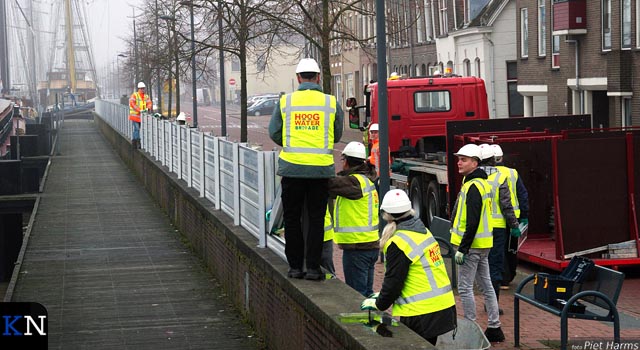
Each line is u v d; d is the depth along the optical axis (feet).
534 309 40.34
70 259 56.85
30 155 125.49
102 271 52.70
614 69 106.01
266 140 186.09
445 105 77.82
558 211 49.21
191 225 60.23
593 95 117.08
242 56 96.02
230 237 43.01
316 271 30.40
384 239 24.63
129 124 130.62
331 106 29.68
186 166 68.59
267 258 34.71
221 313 41.09
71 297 45.62
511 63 152.25
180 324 39.22
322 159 29.55
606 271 31.12
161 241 63.57
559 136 53.57
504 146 55.57
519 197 42.45
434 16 174.60
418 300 24.53
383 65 49.08
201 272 51.65
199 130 63.93
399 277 24.29
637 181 49.65
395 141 77.46
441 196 64.95
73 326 39.37
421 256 24.50
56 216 77.77
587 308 31.50
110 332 38.09
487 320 37.35
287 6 87.97
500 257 39.40
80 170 123.75
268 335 34.12
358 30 214.48
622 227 49.57
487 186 35.06
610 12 107.96
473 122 61.57
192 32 112.98
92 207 83.61
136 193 95.09
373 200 32.35
